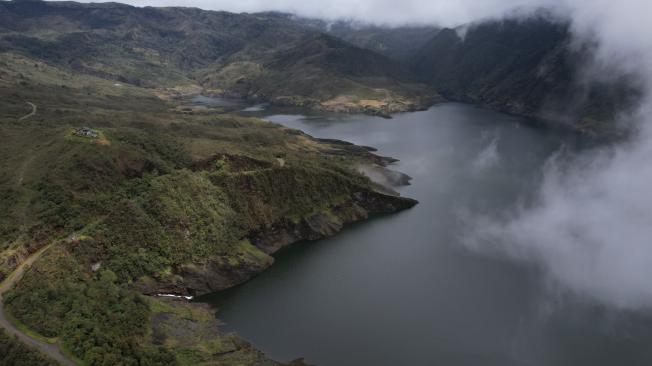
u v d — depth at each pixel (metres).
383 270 139.75
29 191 124.12
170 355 90.62
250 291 128.12
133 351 87.75
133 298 104.19
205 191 145.25
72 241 112.94
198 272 127.12
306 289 129.25
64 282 100.19
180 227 130.88
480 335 111.38
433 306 122.00
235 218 146.00
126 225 123.94
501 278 135.50
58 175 129.88
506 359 103.81
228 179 153.75
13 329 85.62
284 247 153.62
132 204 128.62
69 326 86.94
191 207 137.75
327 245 155.50
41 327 86.06
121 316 96.12
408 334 110.94
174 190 138.75
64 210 121.75
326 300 124.00
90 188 131.62
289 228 157.62
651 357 105.44
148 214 130.00
